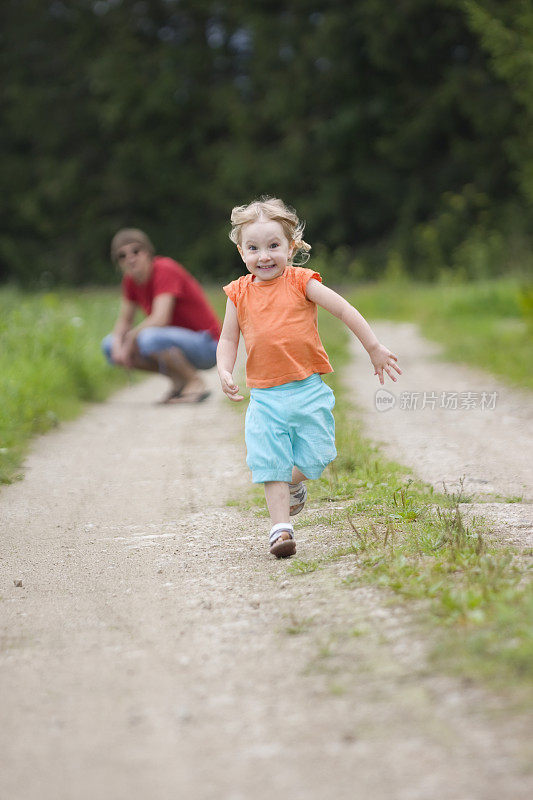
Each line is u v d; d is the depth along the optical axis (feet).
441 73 389.19
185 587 46.55
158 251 437.99
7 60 451.12
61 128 446.60
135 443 89.86
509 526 53.36
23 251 441.68
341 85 398.62
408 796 26.71
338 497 62.64
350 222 412.57
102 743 30.94
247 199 420.36
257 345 50.80
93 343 140.36
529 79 161.99
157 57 429.79
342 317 50.62
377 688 32.76
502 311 211.00
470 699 31.04
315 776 28.04
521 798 26.11
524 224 337.72
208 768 28.94
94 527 60.49
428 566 44.14
